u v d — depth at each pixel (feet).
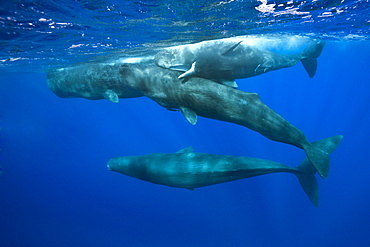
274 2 25.35
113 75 30.63
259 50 28.58
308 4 27.53
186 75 22.41
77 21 25.95
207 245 68.13
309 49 36.45
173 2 21.67
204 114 22.65
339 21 38.32
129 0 20.70
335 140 21.70
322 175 18.33
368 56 129.70
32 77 101.14
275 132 20.34
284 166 24.08
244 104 20.42
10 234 82.99
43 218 92.32
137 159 32.14
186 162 27.32
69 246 75.31
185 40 35.17
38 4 20.94
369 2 29.01
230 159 25.48
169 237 73.92
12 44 36.04
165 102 24.88
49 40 33.78
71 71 36.76
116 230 81.10
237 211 76.23
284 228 67.41
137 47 38.17
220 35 35.12
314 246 60.03
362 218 65.87
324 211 70.23
